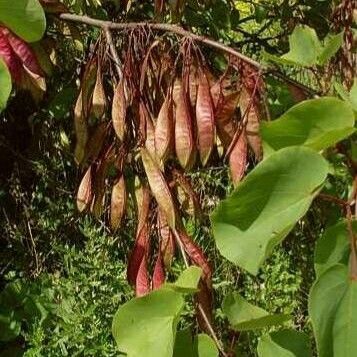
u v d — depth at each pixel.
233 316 0.74
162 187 0.88
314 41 0.83
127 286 1.56
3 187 1.83
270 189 0.63
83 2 1.41
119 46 1.02
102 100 0.96
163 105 0.88
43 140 1.76
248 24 2.07
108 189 1.15
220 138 0.88
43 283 1.68
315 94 0.85
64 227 1.81
